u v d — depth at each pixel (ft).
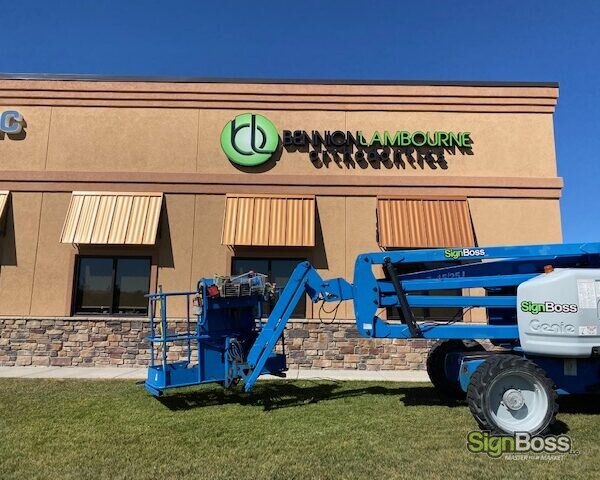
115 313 43.65
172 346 42.57
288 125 46.03
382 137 45.73
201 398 29.45
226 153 45.19
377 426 23.48
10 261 43.52
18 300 43.09
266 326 28.48
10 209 44.24
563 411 26.27
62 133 45.52
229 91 46.24
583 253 25.49
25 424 23.66
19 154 45.16
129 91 45.98
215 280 29.35
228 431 22.66
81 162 45.16
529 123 45.98
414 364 41.73
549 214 44.55
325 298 28.60
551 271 24.56
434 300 26.99
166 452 19.76
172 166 45.21
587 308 23.04
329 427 23.29
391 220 43.11
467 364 25.50
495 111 46.01
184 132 45.73
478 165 45.39
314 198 44.32
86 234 42.34
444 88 46.29
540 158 45.50
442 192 44.73
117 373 38.52
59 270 43.55
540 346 23.57
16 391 31.27
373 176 44.93
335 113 46.19
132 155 45.29
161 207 44.11
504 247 26.55
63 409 26.63
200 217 44.42
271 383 34.55
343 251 43.98
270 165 45.34
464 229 42.80
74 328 42.60
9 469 17.87
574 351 22.86
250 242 42.19
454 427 23.25
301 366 41.88
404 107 46.16
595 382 24.67
